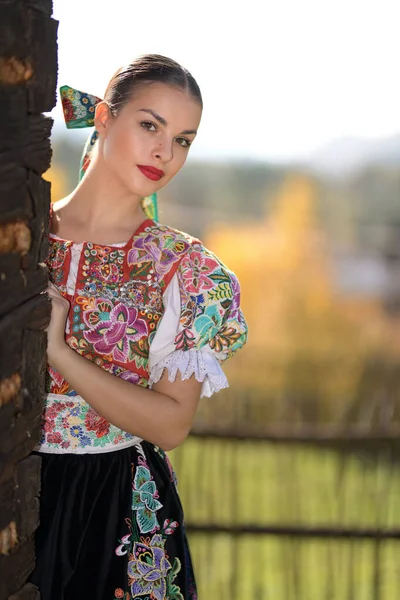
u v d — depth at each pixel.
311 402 5.25
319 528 3.75
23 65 1.43
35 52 1.45
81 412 1.99
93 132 2.17
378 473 4.29
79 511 1.95
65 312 1.85
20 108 1.43
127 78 1.99
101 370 1.90
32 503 1.57
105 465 2.00
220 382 2.02
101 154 2.04
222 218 22.48
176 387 1.99
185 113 1.98
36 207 1.51
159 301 2.01
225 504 4.25
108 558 1.93
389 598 4.27
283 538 3.92
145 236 2.04
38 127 1.50
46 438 1.98
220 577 4.36
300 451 5.21
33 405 1.55
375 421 4.06
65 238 2.03
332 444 4.01
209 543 4.26
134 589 1.96
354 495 4.80
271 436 4.00
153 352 1.99
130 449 2.06
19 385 1.50
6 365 1.44
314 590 4.07
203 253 2.06
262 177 23.78
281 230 21.12
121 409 1.92
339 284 15.23
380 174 22.77
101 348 1.97
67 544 1.92
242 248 18.27
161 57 2.00
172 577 2.04
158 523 2.03
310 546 4.45
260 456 5.27
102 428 2.01
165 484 2.08
